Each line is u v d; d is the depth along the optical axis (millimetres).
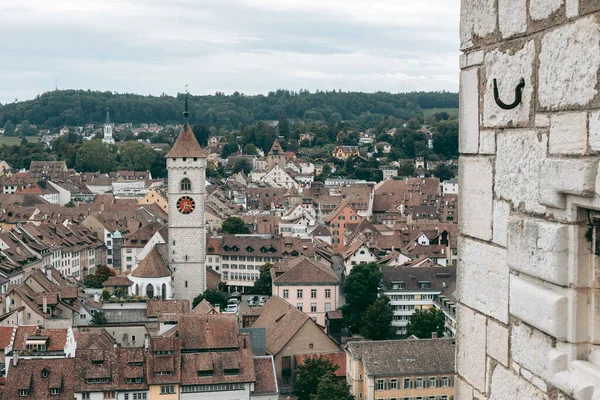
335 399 88250
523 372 10836
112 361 86500
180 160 151000
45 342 94062
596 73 9102
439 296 131875
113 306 126250
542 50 10211
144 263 150375
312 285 140250
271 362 91438
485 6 11648
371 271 136250
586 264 9750
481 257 12016
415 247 177875
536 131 10422
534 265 10398
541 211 10359
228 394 87375
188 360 88188
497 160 11469
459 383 12797
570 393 9672
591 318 9727
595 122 9156
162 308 123000
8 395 82375
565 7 9688
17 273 155625
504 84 11172
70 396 83500
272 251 180875
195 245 152750
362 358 93250
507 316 11234
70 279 163250
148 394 85250
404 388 91875
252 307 144750
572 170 9508
